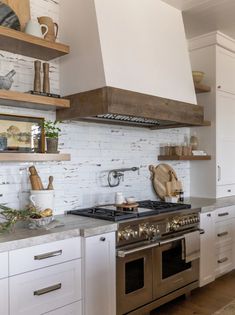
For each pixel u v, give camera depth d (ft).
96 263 7.31
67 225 7.42
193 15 10.97
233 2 10.05
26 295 6.20
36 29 7.58
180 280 9.48
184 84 10.15
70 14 8.63
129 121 9.92
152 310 9.17
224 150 13.26
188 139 13.52
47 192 7.65
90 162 9.77
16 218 6.90
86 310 7.13
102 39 7.95
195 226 10.17
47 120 8.70
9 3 7.82
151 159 11.85
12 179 7.97
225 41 12.94
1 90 6.82
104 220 8.00
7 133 7.66
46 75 7.98
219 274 11.34
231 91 13.52
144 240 8.47
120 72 8.13
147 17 9.34
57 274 6.71
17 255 6.06
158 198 11.97
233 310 6.63
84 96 8.12
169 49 9.87
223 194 13.20
